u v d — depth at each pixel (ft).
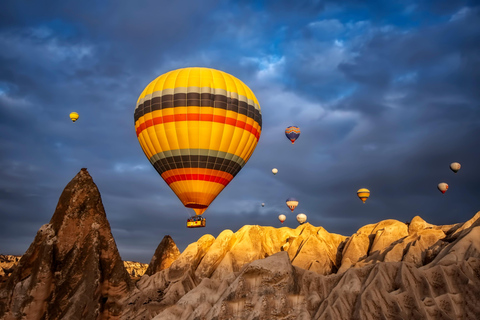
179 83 180.04
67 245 175.52
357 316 127.13
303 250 184.75
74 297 166.50
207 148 177.37
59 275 169.99
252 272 142.82
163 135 178.81
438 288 133.69
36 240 175.11
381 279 135.74
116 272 177.78
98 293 169.17
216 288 164.35
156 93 181.57
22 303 162.50
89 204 183.93
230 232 195.93
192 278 182.19
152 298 172.86
